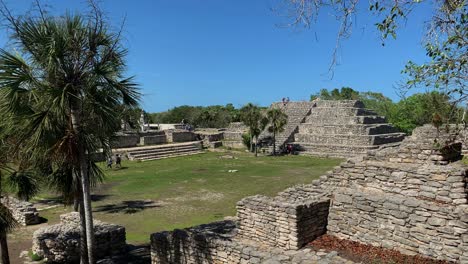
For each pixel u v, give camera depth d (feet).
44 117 27.78
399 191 30.94
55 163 32.89
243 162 119.96
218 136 179.01
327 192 34.01
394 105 177.27
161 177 92.99
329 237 31.63
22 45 27.50
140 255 40.88
